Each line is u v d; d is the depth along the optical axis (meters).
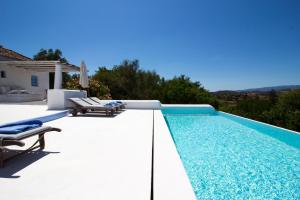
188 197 2.13
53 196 2.20
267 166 5.07
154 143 4.28
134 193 2.26
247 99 26.16
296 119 22.17
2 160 2.96
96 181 2.56
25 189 2.35
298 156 5.86
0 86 15.48
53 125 6.61
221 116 14.37
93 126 6.45
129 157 3.47
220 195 3.65
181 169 2.87
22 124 3.53
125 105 12.98
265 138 8.12
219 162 5.34
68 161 3.26
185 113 15.36
